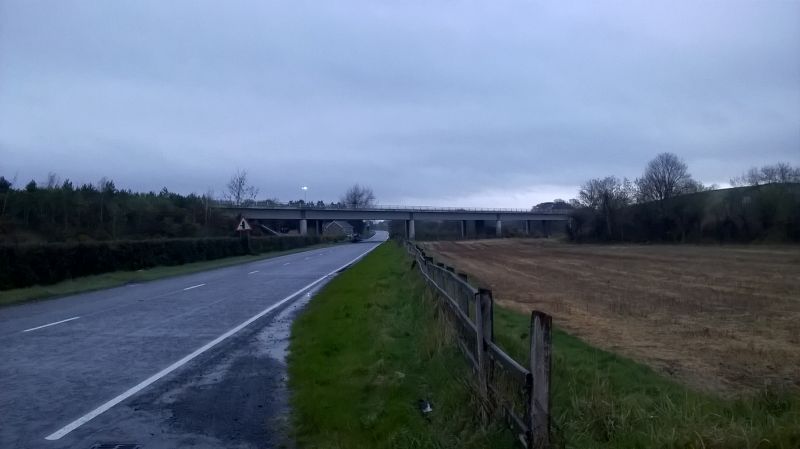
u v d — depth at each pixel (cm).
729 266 4278
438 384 898
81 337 1438
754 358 1234
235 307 2008
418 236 13550
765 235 7525
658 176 9375
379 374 1003
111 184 6362
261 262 4891
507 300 2328
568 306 2119
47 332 1513
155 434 765
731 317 1841
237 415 840
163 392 954
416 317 1551
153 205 6569
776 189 7638
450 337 1095
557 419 691
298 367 1097
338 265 4403
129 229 5800
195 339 1413
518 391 648
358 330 1416
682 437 632
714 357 1243
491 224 14512
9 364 1147
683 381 1039
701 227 8475
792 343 1406
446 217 11200
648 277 3459
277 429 784
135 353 1252
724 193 8444
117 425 798
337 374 1026
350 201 18175
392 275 2977
